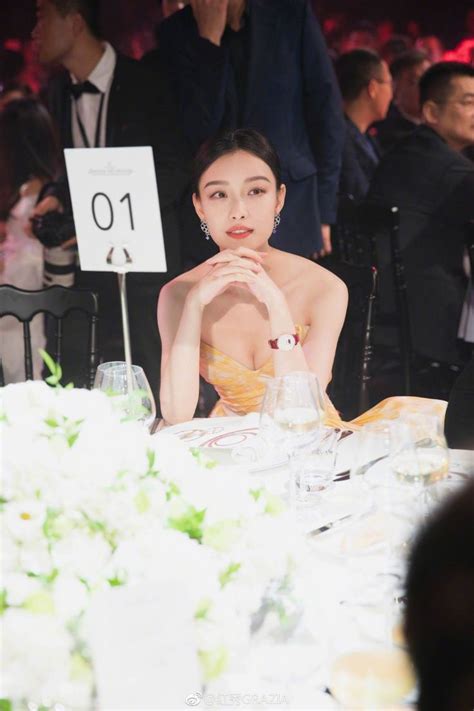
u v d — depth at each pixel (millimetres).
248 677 1239
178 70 5105
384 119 5656
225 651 1170
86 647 1135
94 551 1228
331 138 5055
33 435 1346
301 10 4965
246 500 1379
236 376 2982
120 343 5195
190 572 1202
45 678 1126
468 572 677
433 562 687
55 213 5410
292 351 2814
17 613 1146
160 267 2283
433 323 4980
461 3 5621
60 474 1294
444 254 4973
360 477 1736
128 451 1360
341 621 1398
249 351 2990
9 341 5262
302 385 1904
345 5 5648
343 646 1341
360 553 1564
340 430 2309
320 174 5090
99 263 2324
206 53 5043
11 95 5340
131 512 1261
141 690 1095
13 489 1276
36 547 1225
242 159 2926
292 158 5016
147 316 5145
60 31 5195
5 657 1123
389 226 4500
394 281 4613
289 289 3029
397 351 4887
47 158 5383
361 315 3211
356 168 5633
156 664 1097
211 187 2951
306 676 1294
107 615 1093
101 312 5207
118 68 5223
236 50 5012
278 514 1387
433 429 1628
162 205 5051
